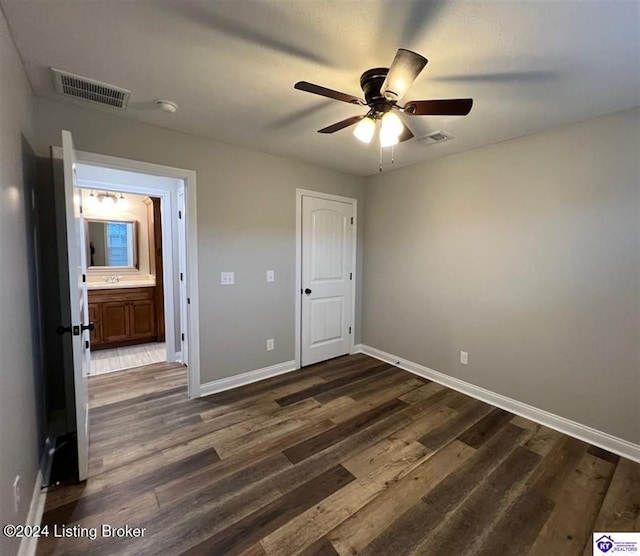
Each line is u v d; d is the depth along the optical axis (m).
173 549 1.41
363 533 1.50
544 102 1.98
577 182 2.27
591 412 2.25
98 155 2.23
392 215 3.70
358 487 1.79
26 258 1.66
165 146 2.52
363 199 4.06
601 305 2.19
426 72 1.67
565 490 1.78
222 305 2.96
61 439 2.22
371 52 1.53
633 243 2.05
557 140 2.35
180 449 2.10
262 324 3.25
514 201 2.61
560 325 2.39
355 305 4.11
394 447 2.16
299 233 3.46
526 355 2.58
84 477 1.80
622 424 2.12
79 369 1.76
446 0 1.20
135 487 1.76
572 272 2.31
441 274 3.20
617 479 1.87
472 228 2.92
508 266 2.67
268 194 3.17
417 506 1.66
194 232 2.73
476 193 2.88
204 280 2.83
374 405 2.75
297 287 3.50
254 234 3.11
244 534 1.48
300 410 2.64
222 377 3.00
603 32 1.35
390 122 1.55
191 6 1.25
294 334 3.52
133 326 4.38
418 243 3.41
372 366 3.67
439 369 3.25
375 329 4.00
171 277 3.70
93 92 1.95
